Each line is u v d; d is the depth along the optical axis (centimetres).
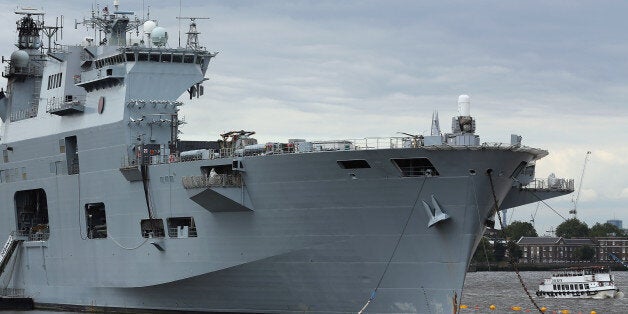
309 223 5312
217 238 5700
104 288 6556
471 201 4978
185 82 6512
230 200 5444
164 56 6450
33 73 7675
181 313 6041
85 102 6706
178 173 5856
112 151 6369
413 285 5166
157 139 6369
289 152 5316
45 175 7138
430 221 5003
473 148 4853
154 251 6103
